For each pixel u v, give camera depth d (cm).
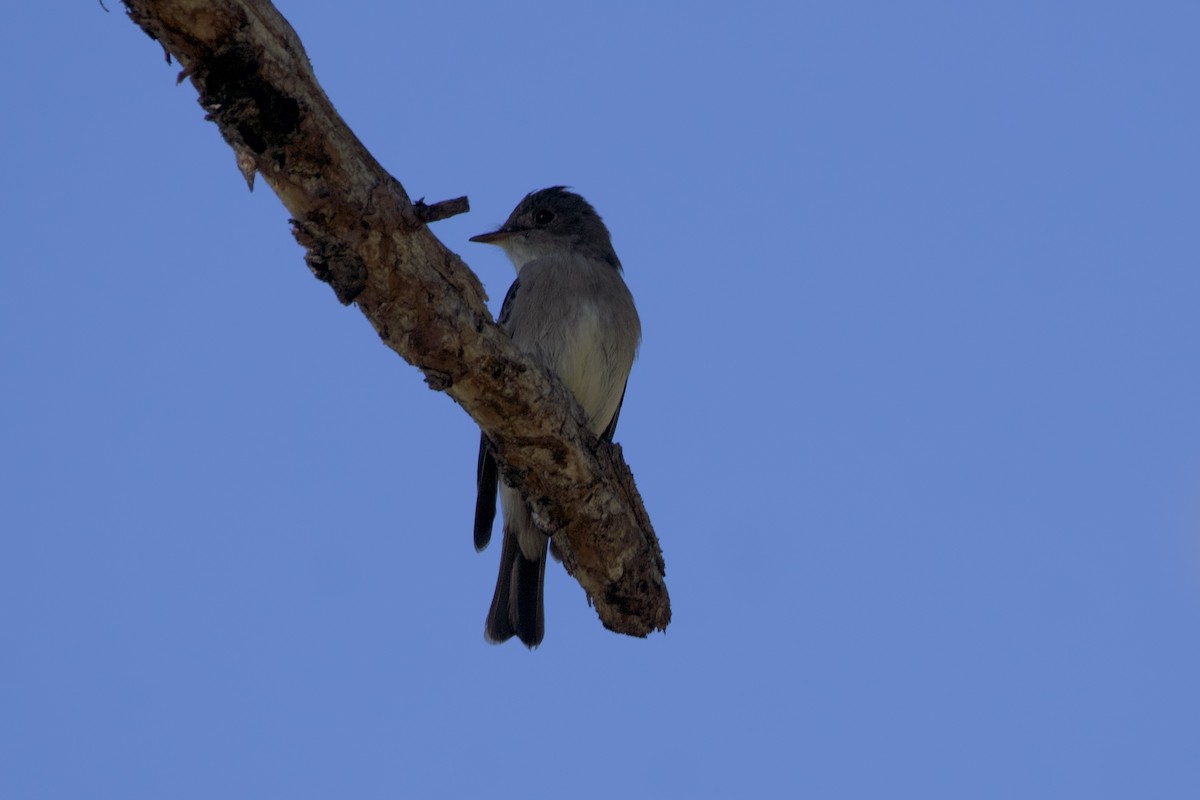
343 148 830
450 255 938
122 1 743
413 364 981
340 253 873
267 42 770
